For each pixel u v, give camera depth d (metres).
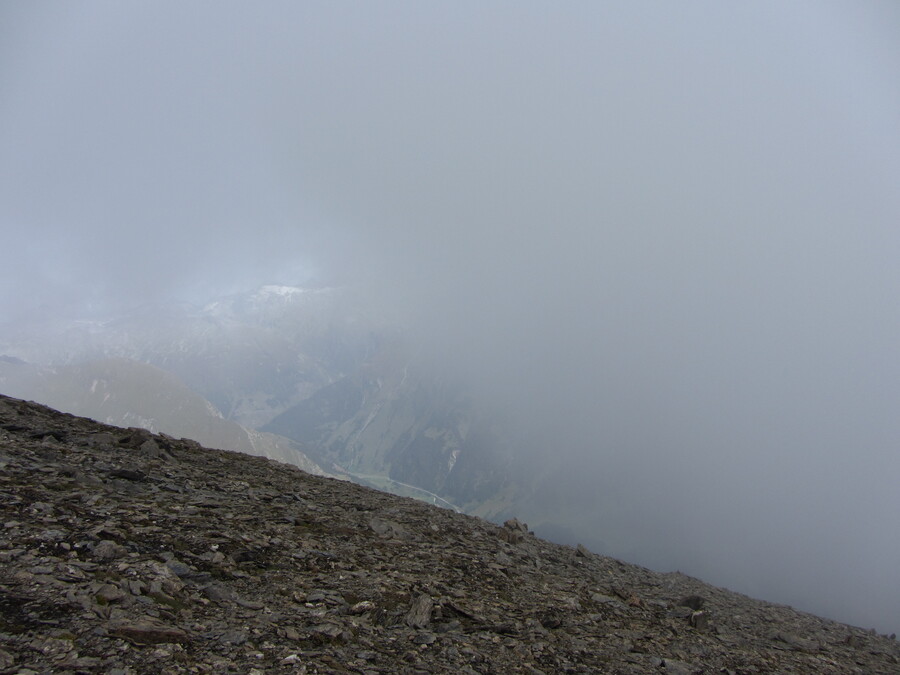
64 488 15.43
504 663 12.23
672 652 15.97
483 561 20.08
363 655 10.86
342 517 20.77
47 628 8.98
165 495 17.56
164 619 10.18
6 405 25.95
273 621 11.24
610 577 25.20
